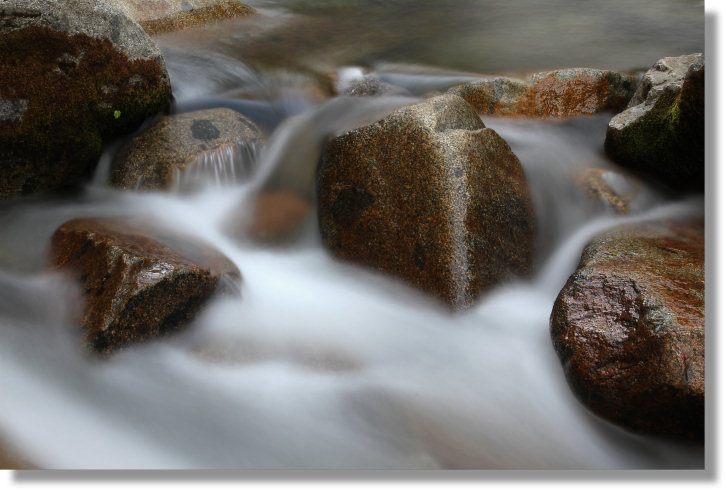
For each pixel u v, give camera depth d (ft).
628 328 11.28
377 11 30.89
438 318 13.35
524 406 11.79
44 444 10.13
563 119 20.17
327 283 14.69
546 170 17.26
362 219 14.49
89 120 15.70
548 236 16.07
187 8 25.39
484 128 14.90
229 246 15.35
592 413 11.28
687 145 15.37
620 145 17.43
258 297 13.94
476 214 13.58
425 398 11.81
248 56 23.47
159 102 17.35
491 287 13.70
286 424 11.19
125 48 16.10
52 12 14.48
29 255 14.14
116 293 11.66
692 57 19.08
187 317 12.50
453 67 23.26
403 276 13.84
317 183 15.76
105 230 13.70
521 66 23.08
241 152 17.53
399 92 21.63
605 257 13.44
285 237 15.78
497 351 12.87
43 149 15.14
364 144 14.69
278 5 30.66
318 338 12.99
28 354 11.69
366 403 11.60
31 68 14.43
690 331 10.58
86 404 11.14
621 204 16.49
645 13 29.94
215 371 12.05
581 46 25.25
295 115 19.63
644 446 10.96
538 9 31.12
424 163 13.83
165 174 16.40
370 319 13.70
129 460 10.27
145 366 11.89
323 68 23.17
